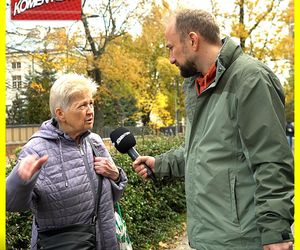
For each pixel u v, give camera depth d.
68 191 2.48
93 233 2.52
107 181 2.68
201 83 2.39
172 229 6.59
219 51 2.28
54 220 2.49
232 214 2.19
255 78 2.14
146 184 6.01
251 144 2.12
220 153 2.23
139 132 10.47
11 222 3.53
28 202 2.34
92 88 2.61
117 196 2.79
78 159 2.57
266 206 2.04
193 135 2.39
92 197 2.57
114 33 18.92
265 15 13.25
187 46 2.36
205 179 2.26
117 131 3.02
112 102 24.69
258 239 2.16
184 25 2.35
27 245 3.63
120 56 19.00
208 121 2.29
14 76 16.47
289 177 2.09
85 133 2.63
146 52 20.70
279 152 2.07
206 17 2.35
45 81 16.20
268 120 2.09
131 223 5.30
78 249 2.41
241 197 2.20
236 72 2.20
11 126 20.53
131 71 19.48
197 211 2.31
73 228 2.49
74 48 17.02
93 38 18.34
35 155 2.33
